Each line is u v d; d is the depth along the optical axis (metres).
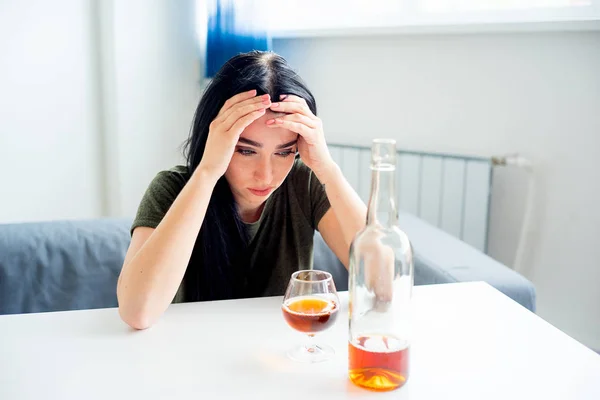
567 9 2.07
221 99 1.12
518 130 2.24
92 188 2.67
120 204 2.66
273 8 2.57
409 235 1.77
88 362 0.86
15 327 0.98
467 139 2.35
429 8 2.39
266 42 2.44
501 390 0.80
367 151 2.48
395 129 2.50
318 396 0.78
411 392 0.79
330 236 1.29
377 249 0.83
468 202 2.31
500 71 2.24
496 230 2.33
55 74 2.48
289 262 1.33
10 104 2.42
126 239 1.68
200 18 2.58
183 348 0.91
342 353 0.90
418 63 2.40
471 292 1.16
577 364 0.88
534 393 0.79
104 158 2.67
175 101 2.63
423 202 2.43
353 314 0.83
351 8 2.53
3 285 1.58
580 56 2.08
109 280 1.63
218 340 0.94
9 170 2.47
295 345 0.92
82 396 0.77
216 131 1.05
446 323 1.01
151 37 2.53
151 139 2.63
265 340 0.94
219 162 1.05
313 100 1.17
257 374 0.83
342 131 2.61
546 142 2.19
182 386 0.80
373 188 0.83
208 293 1.24
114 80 2.53
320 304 0.88
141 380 0.81
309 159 1.19
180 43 2.59
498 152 2.29
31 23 2.40
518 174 2.24
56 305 1.60
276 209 1.31
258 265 1.33
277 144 1.08
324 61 2.58
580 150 2.13
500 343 0.94
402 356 0.79
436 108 2.39
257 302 1.09
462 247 1.66
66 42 2.48
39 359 0.87
